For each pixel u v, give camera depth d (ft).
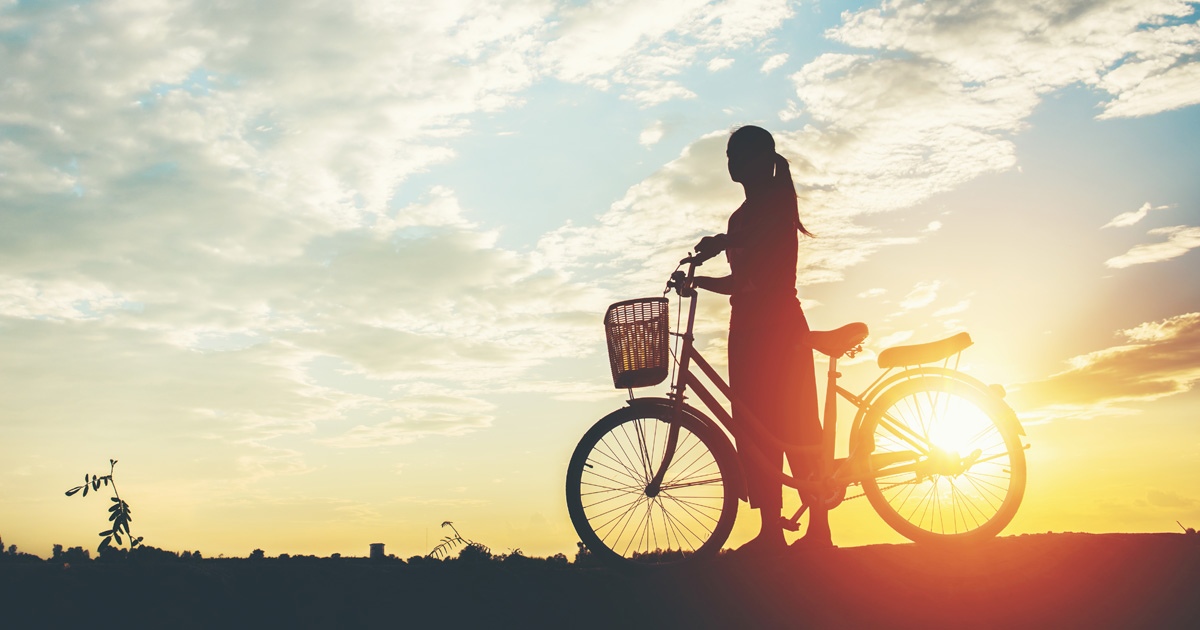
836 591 11.88
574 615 11.66
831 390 14.55
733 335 14.71
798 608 11.71
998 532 14.07
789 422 14.28
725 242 14.55
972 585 11.81
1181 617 11.07
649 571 13.76
